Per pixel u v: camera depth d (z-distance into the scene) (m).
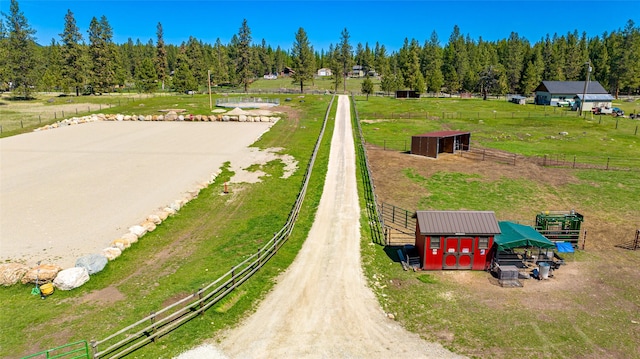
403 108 99.50
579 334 18.56
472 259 24.77
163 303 20.77
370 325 19.16
